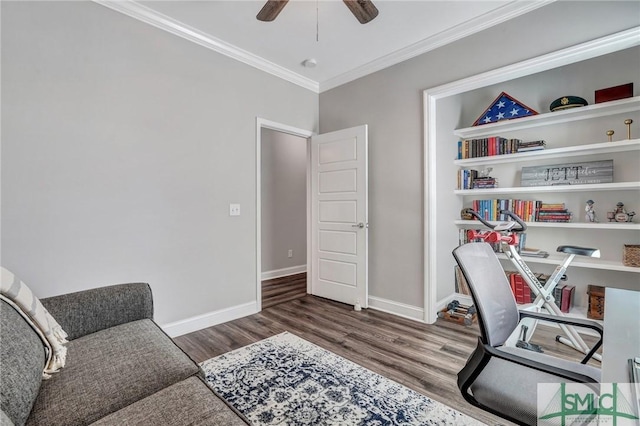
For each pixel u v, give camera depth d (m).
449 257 3.33
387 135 3.12
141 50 2.35
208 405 0.98
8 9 1.82
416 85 2.89
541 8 2.19
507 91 3.37
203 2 2.25
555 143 3.05
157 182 2.44
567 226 2.73
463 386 1.10
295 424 1.51
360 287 3.24
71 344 1.38
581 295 2.91
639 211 2.63
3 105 1.81
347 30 2.61
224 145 2.88
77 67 2.07
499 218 3.23
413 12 2.36
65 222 2.03
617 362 0.83
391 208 3.10
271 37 2.72
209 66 2.76
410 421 1.53
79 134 2.08
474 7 2.31
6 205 1.82
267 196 4.76
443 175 3.17
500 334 1.26
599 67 2.82
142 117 2.36
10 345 0.95
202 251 2.72
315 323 2.84
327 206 3.56
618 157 2.70
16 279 1.21
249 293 3.08
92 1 2.12
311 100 3.73
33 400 0.95
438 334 2.59
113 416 0.92
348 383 1.85
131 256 2.31
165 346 1.39
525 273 2.33
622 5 1.91
